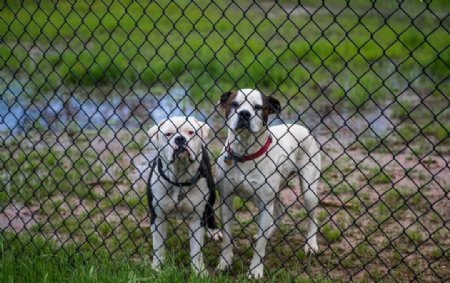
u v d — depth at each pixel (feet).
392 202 20.07
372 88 34.88
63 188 20.71
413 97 34.32
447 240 17.01
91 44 45.96
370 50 44.65
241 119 14.52
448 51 43.57
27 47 44.78
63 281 13.05
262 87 35.86
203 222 15.03
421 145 26.00
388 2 60.64
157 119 30.17
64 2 58.03
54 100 32.89
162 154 14.75
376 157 24.85
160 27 52.24
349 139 27.30
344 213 19.30
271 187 14.76
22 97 33.14
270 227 14.78
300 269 15.26
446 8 56.13
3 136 26.96
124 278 12.74
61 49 44.16
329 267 15.42
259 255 14.99
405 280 14.62
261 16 58.80
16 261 13.98
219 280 13.43
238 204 19.60
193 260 14.88
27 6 56.18
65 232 17.37
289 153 16.15
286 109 31.83
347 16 58.34
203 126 15.05
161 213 14.84
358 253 16.12
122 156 24.72
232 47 44.86
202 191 14.92
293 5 64.54
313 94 34.53
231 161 15.05
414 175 22.71
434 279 14.62
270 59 40.37
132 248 16.10
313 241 16.66
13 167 22.77
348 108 32.14
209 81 36.37
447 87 35.86
